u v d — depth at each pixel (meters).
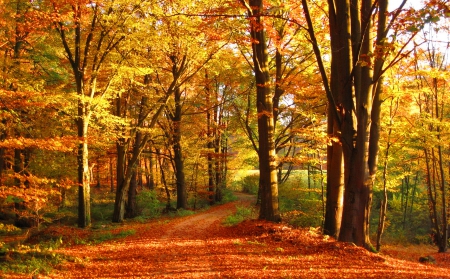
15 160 17.92
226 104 27.56
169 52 20.06
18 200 12.69
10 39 15.49
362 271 7.65
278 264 8.29
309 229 12.26
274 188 13.45
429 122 15.05
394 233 23.22
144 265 8.59
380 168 21.83
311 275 7.35
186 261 8.82
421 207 25.19
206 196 31.81
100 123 18.00
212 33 13.52
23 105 12.09
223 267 8.15
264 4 14.84
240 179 43.88
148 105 22.27
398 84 13.86
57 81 20.47
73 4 14.24
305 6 9.52
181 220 18.62
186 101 26.28
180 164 26.58
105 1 15.77
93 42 17.89
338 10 10.06
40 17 13.34
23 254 9.16
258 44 13.39
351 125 10.01
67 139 11.34
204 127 28.81
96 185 42.34
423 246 20.34
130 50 17.31
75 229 14.05
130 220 20.38
